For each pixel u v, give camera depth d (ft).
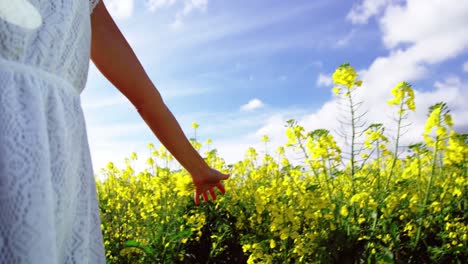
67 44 2.32
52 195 1.92
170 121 3.20
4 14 1.93
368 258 10.25
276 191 13.29
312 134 11.62
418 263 11.44
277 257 12.09
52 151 2.05
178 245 14.06
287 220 11.51
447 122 11.78
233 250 15.60
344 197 11.87
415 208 11.93
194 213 16.47
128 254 13.61
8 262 1.72
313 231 11.59
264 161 19.99
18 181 1.78
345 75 11.30
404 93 11.51
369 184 12.37
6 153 1.79
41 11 2.14
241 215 15.83
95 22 2.90
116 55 2.96
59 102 2.18
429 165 15.01
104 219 16.66
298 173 13.25
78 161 2.37
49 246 1.80
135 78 3.03
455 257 11.49
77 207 2.31
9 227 1.74
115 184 23.49
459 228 12.12
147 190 17.19
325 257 10.48
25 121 1.91
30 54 2.05
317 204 11.17
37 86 2.03
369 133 12.55
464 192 13.15
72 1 2.34
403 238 12.58
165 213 15.34
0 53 1.94
